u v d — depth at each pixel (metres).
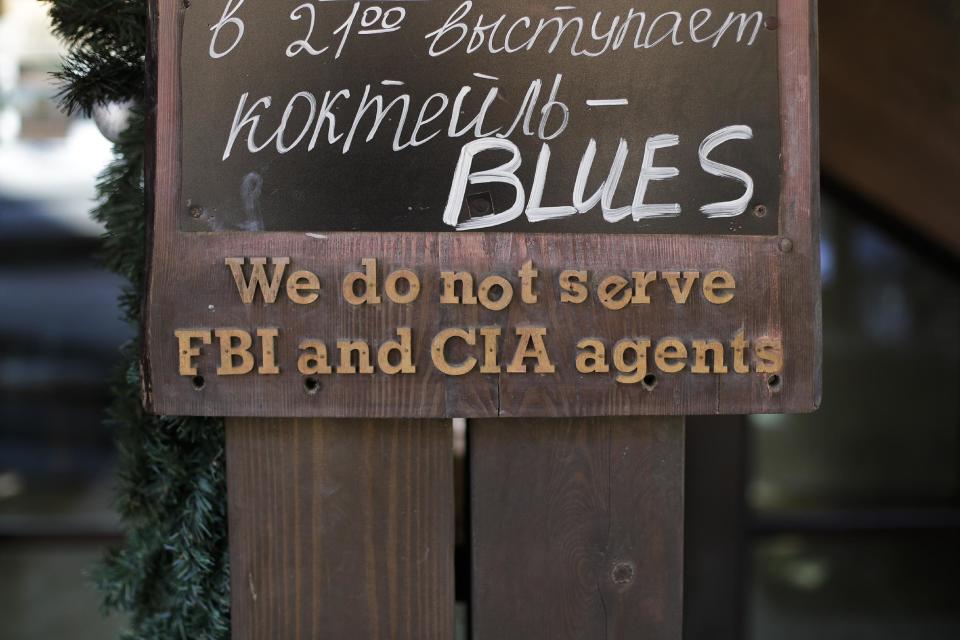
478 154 1.01
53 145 2.25
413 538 1.08
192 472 1.10
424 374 1.02
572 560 1.08
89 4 1.06
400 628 1.08
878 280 2.09
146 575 1.13
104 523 2.46
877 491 2.17
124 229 1.12
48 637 2.31
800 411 1.04
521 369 1.02
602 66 1.01
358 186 1.01
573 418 1.07
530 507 1.08
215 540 1.11
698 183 1.02
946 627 2.13
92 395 2.48
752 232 1.03
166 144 1.00
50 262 2.37
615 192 1.02
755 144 1.02
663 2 1.01
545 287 1.02
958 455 2.16
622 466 1.08
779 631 2.14
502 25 1.01
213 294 1.01
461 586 1.29
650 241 1.02
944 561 2.13
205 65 1.00
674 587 1.09
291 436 1.06
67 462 2.49
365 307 1.01
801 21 1.02
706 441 1.69
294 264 1.01
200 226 1.01
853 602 2.14
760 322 1.03
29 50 2.15
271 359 1.01
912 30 1.72
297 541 1.07
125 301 1.16
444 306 1.01
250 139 1.00
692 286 1.02
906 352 2.13
